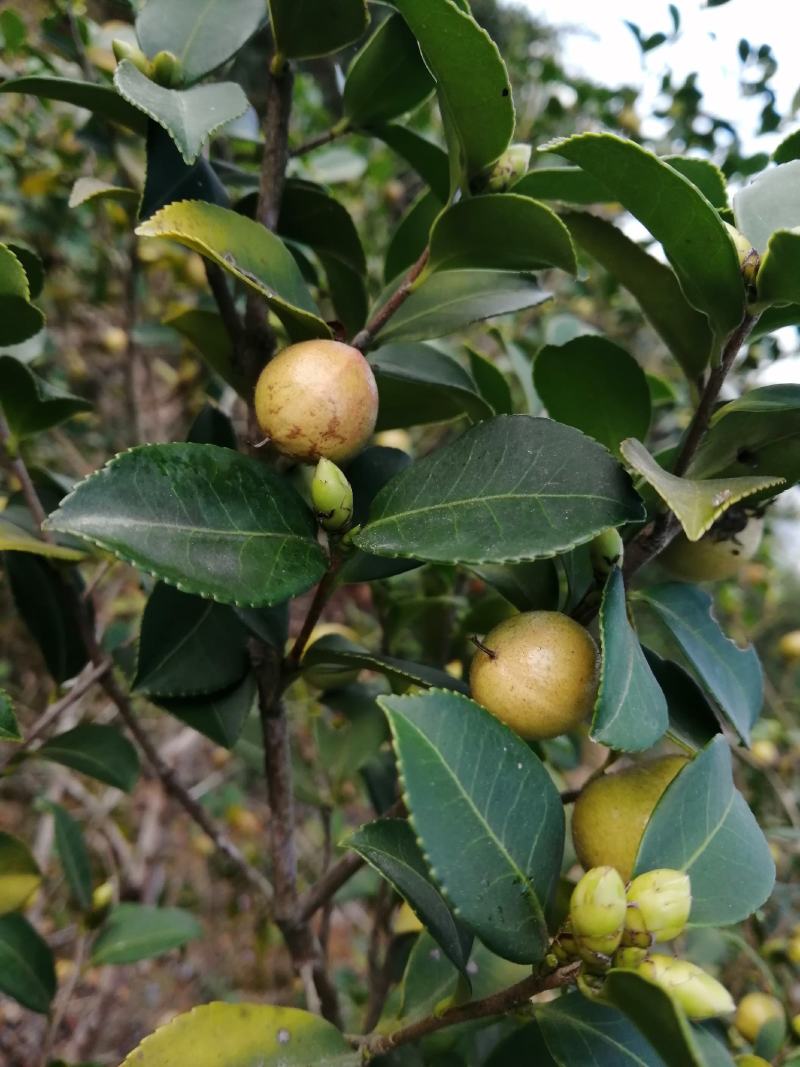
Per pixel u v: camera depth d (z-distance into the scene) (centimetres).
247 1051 21
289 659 24
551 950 17
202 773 83
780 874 50
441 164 29
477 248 22
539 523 19
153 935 38
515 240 21
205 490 19
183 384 65
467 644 38
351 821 81
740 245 20
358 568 23
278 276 22
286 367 20
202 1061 21
